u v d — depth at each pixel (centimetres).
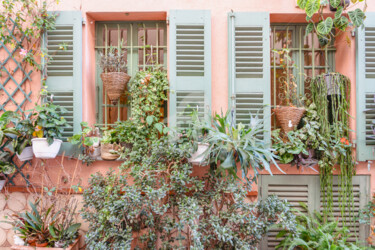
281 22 289
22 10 259
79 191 267
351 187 259
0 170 253
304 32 290
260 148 217
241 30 265
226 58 271
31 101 269
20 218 240
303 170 266
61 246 235
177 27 263
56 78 266
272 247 269
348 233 260
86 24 273
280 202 233
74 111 264
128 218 212
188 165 234
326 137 253
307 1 245
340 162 256
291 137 250
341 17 249
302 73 278
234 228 229
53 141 245
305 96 279
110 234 212
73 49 264
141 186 226
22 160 257
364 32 258
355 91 262
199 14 263
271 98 290
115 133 270
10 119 246
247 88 264
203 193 244
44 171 268
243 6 271
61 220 261
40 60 268
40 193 268
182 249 224
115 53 284
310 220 254
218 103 270
